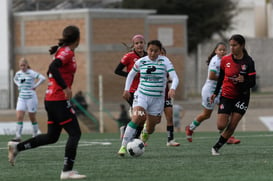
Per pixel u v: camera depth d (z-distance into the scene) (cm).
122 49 12456
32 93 5581
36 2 13800
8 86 10831
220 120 3678
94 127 8706
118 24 12494
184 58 13875
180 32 13925
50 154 3981
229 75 3591
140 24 12800
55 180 2861
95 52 12162
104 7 14400
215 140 5053
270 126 8825
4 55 12812
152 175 2953
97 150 4200
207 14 17425
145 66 3581
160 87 3609
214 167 3209
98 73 12112
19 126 5541
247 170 3091
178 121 8269
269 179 2791
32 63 12788
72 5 14038
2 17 12838
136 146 3603
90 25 12138
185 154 3834
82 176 2858
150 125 3741
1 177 2978
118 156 3759
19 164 3462
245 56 3581
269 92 13712
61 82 2823
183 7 17250
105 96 11625
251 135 5747
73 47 2908
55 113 2891
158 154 3847
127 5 17112
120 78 11744
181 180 2783
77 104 8850
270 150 4056
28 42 12825
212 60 4475
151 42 3538
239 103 3641
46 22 12606
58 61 2838
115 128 8794
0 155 3972
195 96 13788
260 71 15088
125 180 2803
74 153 2869
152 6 17150
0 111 10062
